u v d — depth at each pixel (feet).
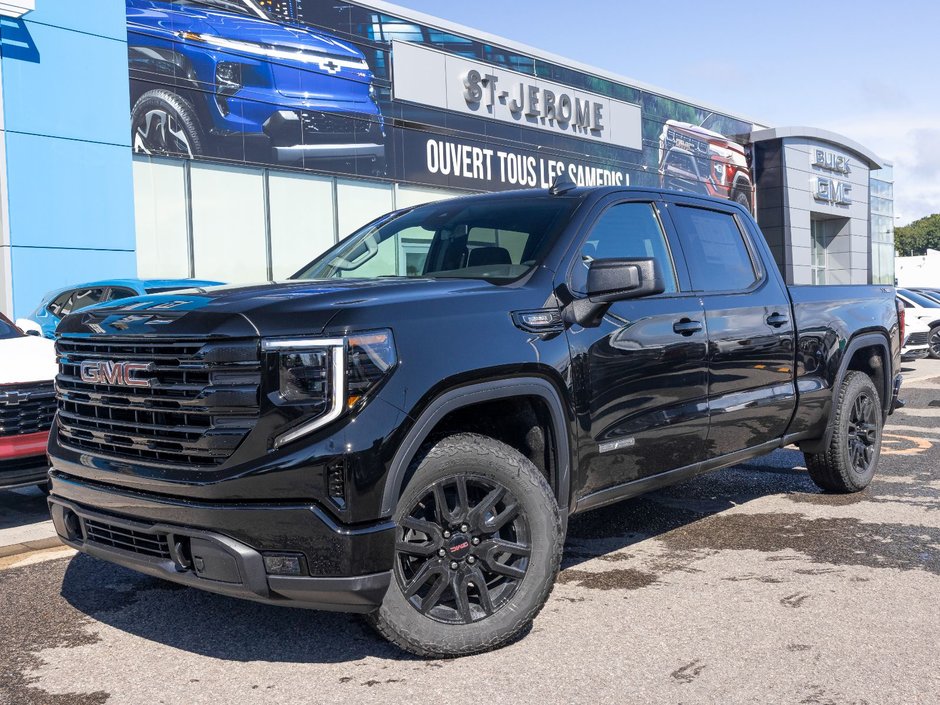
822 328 17.58
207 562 9.71
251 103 57.52
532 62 80.18
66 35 47.93
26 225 46.62
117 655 11.06
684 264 14.62
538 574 10.97
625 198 13.98
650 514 17.99
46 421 16.97
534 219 13.26
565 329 11.82
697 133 103.81
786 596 12.85
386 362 9.77
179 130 53.67
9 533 17.47
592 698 9.57
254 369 9.59
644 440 13.05
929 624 11.68
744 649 10.89
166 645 11.37
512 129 78.28
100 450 10.99
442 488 10.47
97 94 49.26
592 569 14.33
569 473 11.81
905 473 22.08
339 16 62.90
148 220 52.65
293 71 59.88
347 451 9.43
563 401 11.65
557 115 82.69
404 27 67.97
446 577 10.52
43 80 47.11
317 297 10.20
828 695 9.59
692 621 11.87
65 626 12.09
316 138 61.52
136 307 10.96
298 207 60.80
